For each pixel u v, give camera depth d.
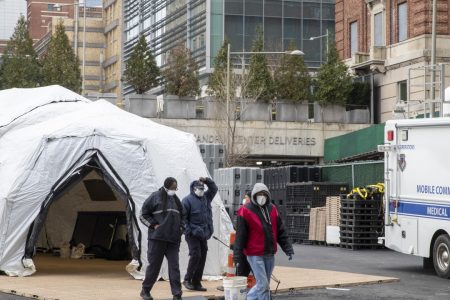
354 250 27.17
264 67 51.25
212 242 18.12
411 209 19.28
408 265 21.86
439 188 18.42
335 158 47.75
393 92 47.97
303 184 31.11
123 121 19.12
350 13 53.28
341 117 51.38
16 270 17.69
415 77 45.25
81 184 22.84
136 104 49.62
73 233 22.88
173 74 51.44
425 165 18.86
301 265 21.81
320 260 23.41
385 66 48.62
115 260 21.64
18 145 18.97
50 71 58.81
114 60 101.12
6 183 18.25
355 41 53.03
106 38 108.75
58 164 18.22
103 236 22.27
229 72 45.69
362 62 50.22
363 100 51.00
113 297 14.41
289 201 31.89
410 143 19.34
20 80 58.41
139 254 17.22
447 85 44.34
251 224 12.30
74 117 19.20
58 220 23.25
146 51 54.66
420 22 45.06
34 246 17.92
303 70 51.97
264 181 34.91
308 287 16.28
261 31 52.50
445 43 44.69
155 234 13.92
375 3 50.03
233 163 44.91
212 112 49.91
